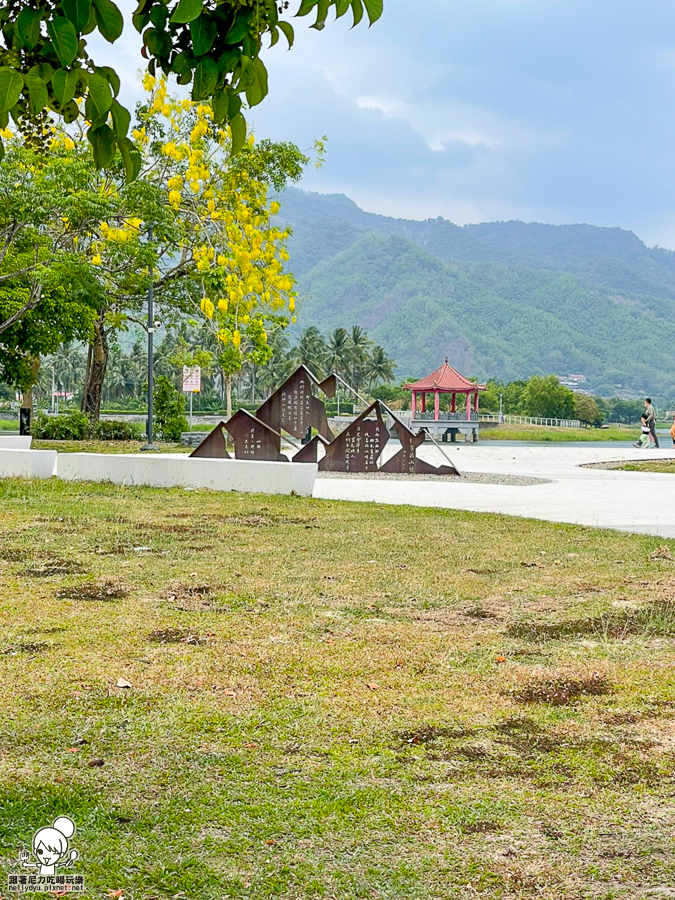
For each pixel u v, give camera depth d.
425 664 4.92
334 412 99.75
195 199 27.97
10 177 20.53
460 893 2.64
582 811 3.16
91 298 24.39
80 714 4.01
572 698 4.38
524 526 10.67
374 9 2.45
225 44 2.49
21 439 20.72
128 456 15.09
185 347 36.97
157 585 6.83
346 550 8.68
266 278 28.20
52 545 8.57
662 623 5.90
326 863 2.78
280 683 4.54
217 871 2.72
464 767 3.53
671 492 15.98
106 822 3.00
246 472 14.20
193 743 3.72
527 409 107.75
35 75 2.26
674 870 2.77
